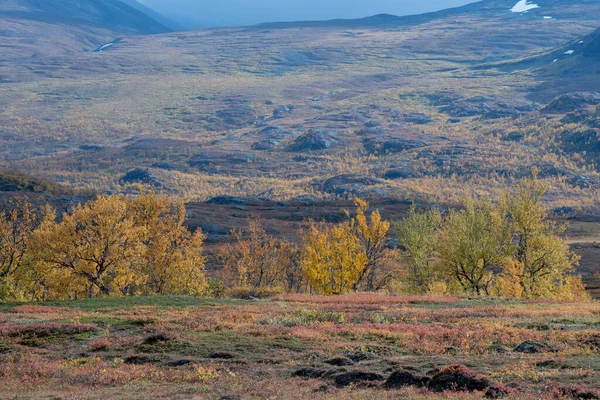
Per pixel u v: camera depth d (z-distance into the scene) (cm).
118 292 6312
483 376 2012
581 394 1838
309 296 5850
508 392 1894
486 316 4022
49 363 2700
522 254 6750
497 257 6575
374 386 2133
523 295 6494
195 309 4562
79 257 6044
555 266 6600
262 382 2230
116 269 6219
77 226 6244
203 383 2241
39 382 2355
